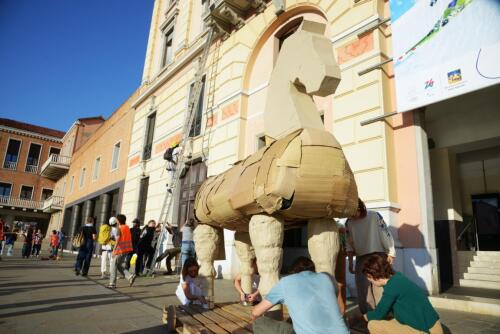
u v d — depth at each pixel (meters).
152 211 14.17
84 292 6.37
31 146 40.69
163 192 13.70
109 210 20.50
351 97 7.22
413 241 5.96
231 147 10.43
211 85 12.34
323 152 2.56
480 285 7.27
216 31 12.30
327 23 8.48
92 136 27.17
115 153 20.77
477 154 10.24
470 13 5.50
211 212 3.61
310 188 2.49
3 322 3.93
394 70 6.45
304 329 2.29
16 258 16.14
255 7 10.83
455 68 5.59
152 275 9.57
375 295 3.72
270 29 10.33
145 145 16.72
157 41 18.78
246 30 11.13
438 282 5.69
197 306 4.10
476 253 8.47
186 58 14.23
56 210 35.75
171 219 12.56
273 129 3.08
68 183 32.78
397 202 6.32
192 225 9.32
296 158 2.51
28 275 8.73
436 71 5.82
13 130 39.28
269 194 2.51
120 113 21.00
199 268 4.36
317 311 2.32
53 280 7.95
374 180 6.46
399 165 6.46
